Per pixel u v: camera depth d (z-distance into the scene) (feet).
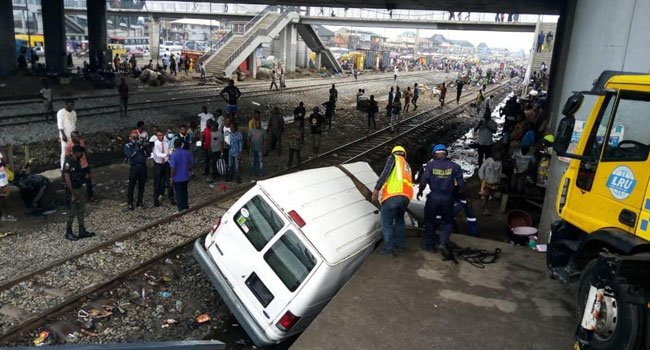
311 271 21.22
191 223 36.78
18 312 23.90
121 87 74.84
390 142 74.95
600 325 16.02
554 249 20.27
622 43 25.80
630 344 14.83
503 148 57.31
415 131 87.20
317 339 17.03
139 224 36.01
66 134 43.75
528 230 32.19
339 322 18.10
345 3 123.44
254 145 50.80
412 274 22.21
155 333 24.20
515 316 19.06
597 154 17.80
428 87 187.83
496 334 17.79
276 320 21.49
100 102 88.02
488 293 20.79
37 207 37.47
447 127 94.84
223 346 12.80
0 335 21.88
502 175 48.55
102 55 126.52
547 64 195.93
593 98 27.43
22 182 36.35
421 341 17.19
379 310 19.03
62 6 114.52
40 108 77.00
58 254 30.19
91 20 129.59
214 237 24.71
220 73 146.82
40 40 191.52
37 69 106.73
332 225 22.95
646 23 24.81
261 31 158.81
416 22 188.34
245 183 48.11
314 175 26.63
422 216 30.73
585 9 30.27
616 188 16.71
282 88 133.39
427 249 24.86
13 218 35.47
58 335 22.63
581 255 18.47
